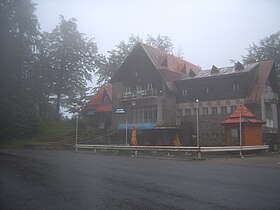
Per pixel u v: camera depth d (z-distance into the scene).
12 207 8.13
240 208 8.00
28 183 11.69
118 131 44.22
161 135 40.84
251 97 38.91
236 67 41.62
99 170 15.79
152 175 14.00
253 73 41.34
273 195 9.55
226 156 27.17
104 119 56.00
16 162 19.64
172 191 10.16
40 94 45.72
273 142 35.28
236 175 14.13
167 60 46.56
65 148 40.16
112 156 27.17
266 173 14.97
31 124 49.75
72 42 56.38
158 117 43.31
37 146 40.09
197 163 20.84
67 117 59.22
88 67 58.56
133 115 46.84
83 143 41.25
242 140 30.80
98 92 60.53
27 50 43.31
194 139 42.50
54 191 10.15
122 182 11.95
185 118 44.28
